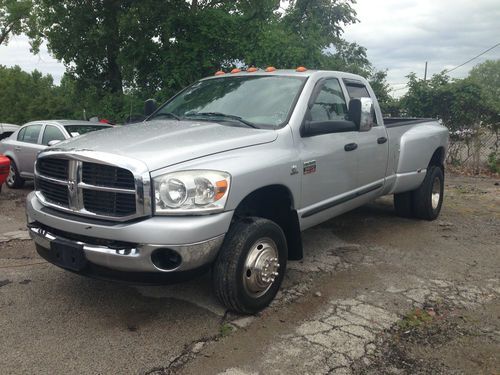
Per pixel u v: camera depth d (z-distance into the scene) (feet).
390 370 10.08
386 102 50.42
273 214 13.99
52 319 12.07
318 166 14.30
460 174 41.57
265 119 13.96
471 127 42.60
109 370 9.86
